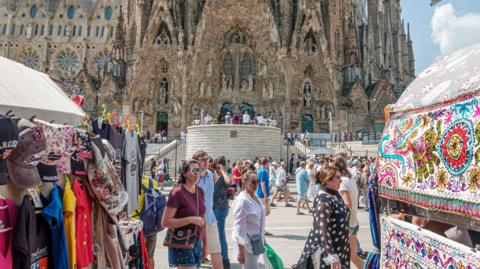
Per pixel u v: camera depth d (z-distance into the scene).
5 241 3.58
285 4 61.66
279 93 58.97
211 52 60.72
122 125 7.77
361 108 59.66
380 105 60.72
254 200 6.76
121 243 5.82
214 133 38.38
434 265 3.25
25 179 3.66
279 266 6.46
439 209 3.19
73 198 4.63
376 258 4.93
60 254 4.23
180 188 6.12
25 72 4.95
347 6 66.75
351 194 7.92
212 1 59.44
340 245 5.30
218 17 60.72
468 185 2.83
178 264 5.93
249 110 61.09
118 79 60.50
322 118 59.41
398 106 4.29
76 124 5.96
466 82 3.10
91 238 5.16
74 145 4.67
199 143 39.03
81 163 4.99
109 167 5.36
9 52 75.00
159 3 59.00
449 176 3.09
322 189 5.69
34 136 3.74
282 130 57.38
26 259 3.68
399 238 3.95
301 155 43.56
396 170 4.07
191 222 5.94
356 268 8.66
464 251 2.84
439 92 3.50
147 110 58.09
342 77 62.28
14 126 3.48
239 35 63.50
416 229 3.62
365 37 74.81
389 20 85.44
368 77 71.88
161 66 60.16
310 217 16.20
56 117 5.34
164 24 60.12
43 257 4.14
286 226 14.02
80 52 76.81
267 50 60.72
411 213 4.08
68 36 76.62
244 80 61.84
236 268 8.80
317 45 61.50
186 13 61.06
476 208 2.70
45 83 5.24
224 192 8.85
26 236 3.73
